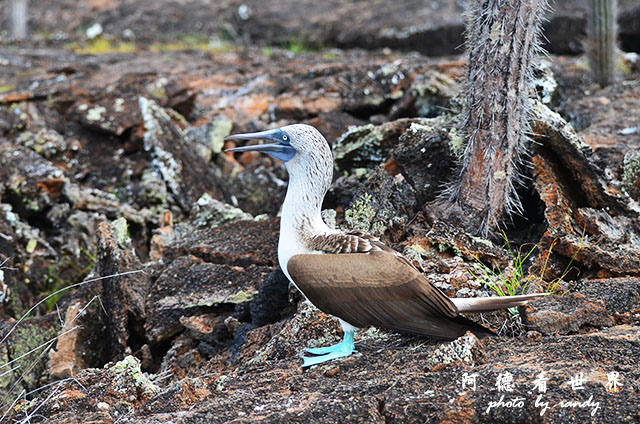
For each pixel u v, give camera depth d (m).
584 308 8.73
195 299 11.62
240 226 13.11
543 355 8.03
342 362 8.48
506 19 10.79
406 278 8.24
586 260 10.13
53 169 15.59
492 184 11.19
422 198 12.00
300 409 7.44
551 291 9.70
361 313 8.35
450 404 7.24
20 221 15.15
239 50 28.17
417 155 11.95
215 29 32.84
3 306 13.05
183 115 20.16
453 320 8.38
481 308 8.42
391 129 13.46
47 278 14.61
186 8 34.00
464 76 11.73
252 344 10.33
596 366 7.68
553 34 27.67
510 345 8.49
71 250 15.09
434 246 10.79
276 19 32.75
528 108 11.23
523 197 12.06
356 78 19.53
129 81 20.08
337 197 13.16
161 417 7.65
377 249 8.55
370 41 30.59
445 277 9.86
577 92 18.48
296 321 9.77
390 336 9.13
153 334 11.54
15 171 15.41
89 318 11.87
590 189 11.32
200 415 7.59
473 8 11.32
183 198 16.44
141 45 29.34
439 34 29.39
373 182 11.91
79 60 24.38
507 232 11.84
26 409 8.39
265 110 19.84
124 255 12.01
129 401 8.39
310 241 8.85
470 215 11.28
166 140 17.02
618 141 14.70
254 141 18.78
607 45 18.22
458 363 7.86
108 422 7.82
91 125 17.98
